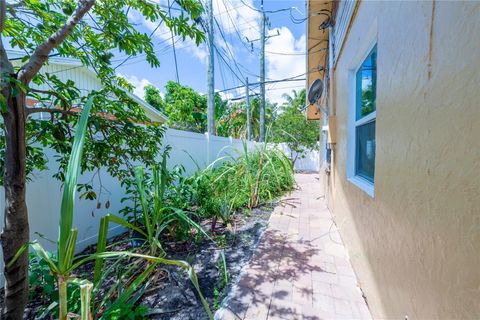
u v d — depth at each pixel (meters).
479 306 0.67
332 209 3.92
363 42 1.96
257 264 2.39
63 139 1.58
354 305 1.79
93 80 6.49
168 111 13.52
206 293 1.92
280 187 5.86
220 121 13.97
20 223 1.26
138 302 1.80
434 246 0.89
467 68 0.70
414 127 1.05
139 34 1.95
